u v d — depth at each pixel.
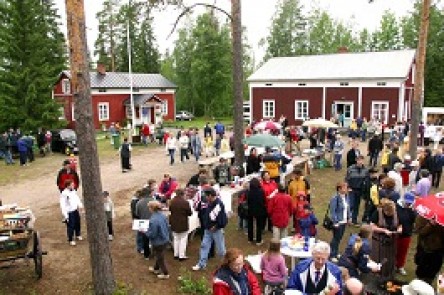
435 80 45.16
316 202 13.48
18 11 28.41
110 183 16.91
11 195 15.54
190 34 56.12
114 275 8.23
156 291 7.77
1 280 8.31
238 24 14.48
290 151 20.31
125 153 19.20
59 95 40.19
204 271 8.61
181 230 8.89
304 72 35.44
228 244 10.06
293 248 7.69
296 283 5.30
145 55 59.47
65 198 10.08
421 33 15.60
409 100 33.53
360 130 27.30
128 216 12.45
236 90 14.83
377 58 34.09
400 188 10.50
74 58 6.76
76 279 8.33
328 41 65.44
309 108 34.75
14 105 28.17
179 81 57.84
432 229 7.42
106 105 40.62
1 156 23.42
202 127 40.41
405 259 8.42
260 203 9.73
